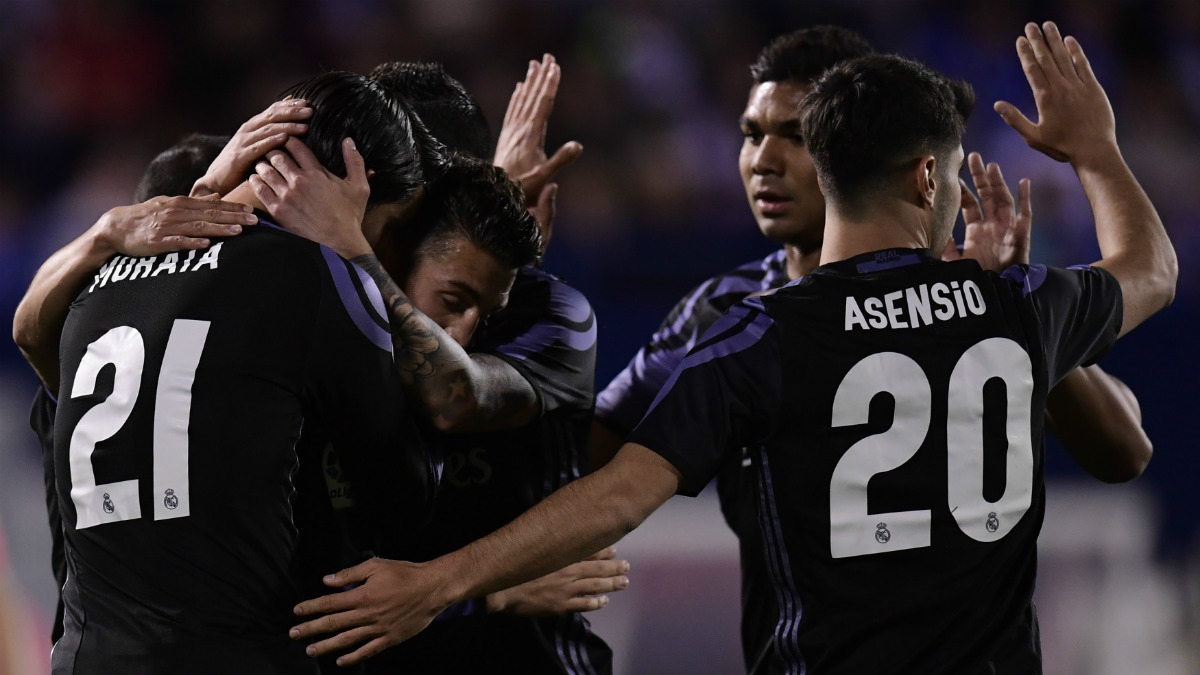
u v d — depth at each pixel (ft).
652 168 106.52
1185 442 74.84
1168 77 111.55
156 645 24.44
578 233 96.43
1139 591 72.33
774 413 26.37
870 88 27.76
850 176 27.73
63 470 26.16
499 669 32.63
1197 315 76.28
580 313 33.14
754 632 34.19
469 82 114.21
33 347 28.81
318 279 25.54
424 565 25.71
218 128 113.60
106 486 25.16
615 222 100.58
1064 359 28.09
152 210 26.58
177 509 24.62
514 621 32.83
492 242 29.17
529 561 25.82
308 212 26.43
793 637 26.43
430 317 29.43
